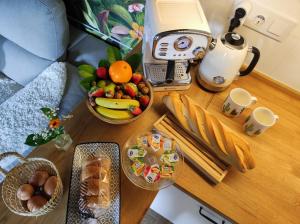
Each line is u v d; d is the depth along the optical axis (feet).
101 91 2.34
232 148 2.13
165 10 2.24
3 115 3.71
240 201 2.13
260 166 2.32
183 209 3.40
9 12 3.66
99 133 2.39
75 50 4.40
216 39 2.42
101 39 4.66
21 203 1.97
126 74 2.36
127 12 3.83
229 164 2.24
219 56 2.36
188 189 2.14
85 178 2.00
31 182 2.02
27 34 3.85
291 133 2.56
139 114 2.35
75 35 4.56
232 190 2.17
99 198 1.91
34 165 2.15
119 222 1.92
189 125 2.31
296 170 2.33
